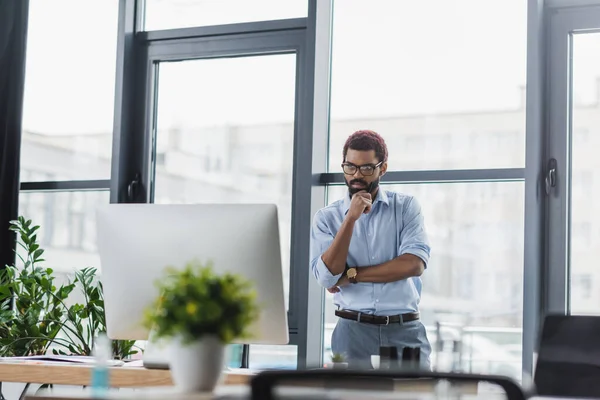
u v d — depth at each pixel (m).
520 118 4.03
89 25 4.97
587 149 3.91
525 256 3.85
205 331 1.90
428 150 4.18
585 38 3.96
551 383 2.61
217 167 4.64
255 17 4.59
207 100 4.69
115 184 4.71
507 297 3.98
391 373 1.22
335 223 3.72
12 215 4.82
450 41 4.20
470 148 4.11
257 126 4.56
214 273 2.32
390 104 4.28
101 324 4.43
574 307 3.88
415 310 3.54
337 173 4.30
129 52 4.78
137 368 2.38
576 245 3.89
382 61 4.31
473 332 4.02
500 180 4.02
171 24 4.79
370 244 3.60
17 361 2.58
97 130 4.89
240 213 2.32
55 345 4.71
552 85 3.98
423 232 3.57
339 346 3.54
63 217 4.93
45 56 5.05
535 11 3.91
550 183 3.93
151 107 4.79
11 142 4.84
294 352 4.32
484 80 4.12
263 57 4.58
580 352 2.62
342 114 4.36
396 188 4.22
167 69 4.79
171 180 4.73
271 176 4.50
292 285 4.37
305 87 4.32
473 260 4.05
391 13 4.32
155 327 1.94
